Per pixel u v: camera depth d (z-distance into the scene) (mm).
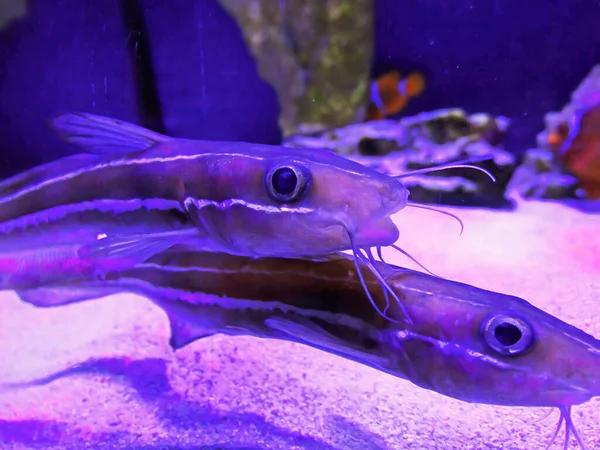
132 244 111
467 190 288
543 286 179
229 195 101
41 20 297
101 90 307
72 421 123
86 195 119
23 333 164
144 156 113
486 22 405
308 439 115
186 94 351
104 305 180
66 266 133
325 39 369
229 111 383
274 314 110
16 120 349
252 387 134
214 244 110
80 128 118
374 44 396
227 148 106
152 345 154
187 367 143
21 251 134
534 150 315
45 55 309
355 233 92
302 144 357
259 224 98
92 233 123
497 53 413
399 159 310
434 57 413
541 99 411
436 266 197
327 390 131
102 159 119
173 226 111
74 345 156
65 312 176
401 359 99
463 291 98
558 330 89
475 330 91
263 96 390
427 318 96
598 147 286
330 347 106
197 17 329
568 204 289
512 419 117
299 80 383
